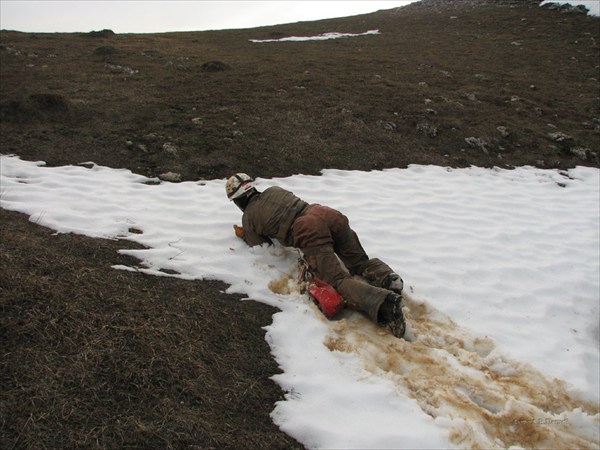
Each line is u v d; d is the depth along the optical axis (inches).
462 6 1437.0
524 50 883.4
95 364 141.9
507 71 726.5
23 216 240.5
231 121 428.8
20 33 909.2
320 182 343.9
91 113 416.2
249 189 224.1
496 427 149.1
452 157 419.2
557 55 844.0
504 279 245.6
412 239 274.5
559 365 188.4
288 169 359.6
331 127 435.5
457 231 290.8
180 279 203.3
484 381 167.6
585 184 395.5
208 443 125.5
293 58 753.0
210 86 536.4
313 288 195.3
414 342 185.2
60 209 252.8
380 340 179.0
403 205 320.5
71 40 836.6
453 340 189.3
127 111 431.2
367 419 143.3
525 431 150.4
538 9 1213.7
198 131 399.9
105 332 156.0
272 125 426.9
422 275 237.0
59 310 160.2
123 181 308.5
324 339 177.0
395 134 442.0
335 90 543.5
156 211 269.1
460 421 142.9
